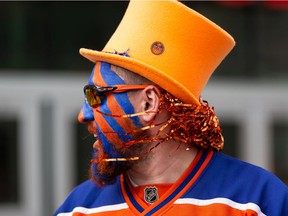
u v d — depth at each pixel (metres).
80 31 14.16
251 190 4.62
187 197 4.62
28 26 13.95
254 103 15.41
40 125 13.95
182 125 4.68
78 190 5.04
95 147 4.83
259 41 15.16
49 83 14.04
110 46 4.80
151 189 4.73
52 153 13.96
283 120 15.60
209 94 15.12
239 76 15.30
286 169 15.63
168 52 4.67
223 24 14.80
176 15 4.68
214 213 4.52
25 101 13.92
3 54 13.86
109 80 4.69
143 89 4.66
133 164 4.76
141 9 4.77
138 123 4.67
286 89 15.51
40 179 13.88
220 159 4.81
